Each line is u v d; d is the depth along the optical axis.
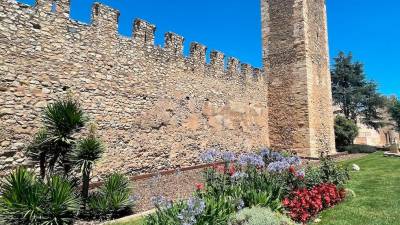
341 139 30.42
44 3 11.89
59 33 12.23
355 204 9.40
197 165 17.39
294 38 23.44
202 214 6.20
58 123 8.57
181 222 5.91
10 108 10.66
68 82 12.31
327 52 26.61
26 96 11.08
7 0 10.92
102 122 13.30
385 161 19.28
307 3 23.89
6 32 10.80
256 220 6.43
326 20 26.97
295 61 23.28
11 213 7.16
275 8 24.44
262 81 24.00
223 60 20.66
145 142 15.04
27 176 7.91
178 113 17.02
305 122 22.62
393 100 40.09
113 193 9.07
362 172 15.49
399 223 7.46
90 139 8.92
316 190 9.05
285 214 7.61
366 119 38.28
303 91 22.83
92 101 13.03
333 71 39.50
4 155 10.36
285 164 8.95
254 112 22.80
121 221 8.09
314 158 21.12
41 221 7.38
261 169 9.52
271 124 24.09
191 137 17.64
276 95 24.03
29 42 11.34
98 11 13.66
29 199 7.30
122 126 14.08
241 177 8.56
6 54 10.73
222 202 6.91
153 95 15.70
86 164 8.52
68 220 7.81
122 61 14.41
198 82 18.56
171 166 16.23
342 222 7.67
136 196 9.85
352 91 37.59
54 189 7.73
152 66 15.82
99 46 13.54
